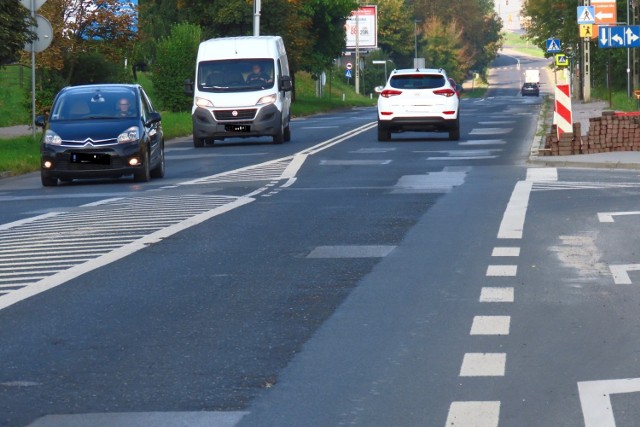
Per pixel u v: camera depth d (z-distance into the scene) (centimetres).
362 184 3397
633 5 9594
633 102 8606
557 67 13312
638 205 2689
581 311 1546
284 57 6191
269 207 2817
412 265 1931
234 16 11625
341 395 1165
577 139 4225
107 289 1766
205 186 3466
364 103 15712
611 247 2086
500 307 1580
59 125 3797
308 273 1870
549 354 1317
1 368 1289
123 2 6738
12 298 1708
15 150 5044
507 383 1197
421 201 2883
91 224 2569
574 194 2950
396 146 5228
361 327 1474
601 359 1291
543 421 1062
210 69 5812
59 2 6469
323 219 2555
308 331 1455
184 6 11881
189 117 8212
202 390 1188
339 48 14025
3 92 9694
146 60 12219
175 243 2230
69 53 6625
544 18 13938
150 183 3703
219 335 1440
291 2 11956
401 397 1153
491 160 4256
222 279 1830
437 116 5534
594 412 1086
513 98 15450
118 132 3734
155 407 1130
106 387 1204
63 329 1491
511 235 2248
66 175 3722
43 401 1154
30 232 2469
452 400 1138
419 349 1352
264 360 1312
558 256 1995
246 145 5784
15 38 5044
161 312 1588
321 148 5191
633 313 1530
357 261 1980
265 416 1097
